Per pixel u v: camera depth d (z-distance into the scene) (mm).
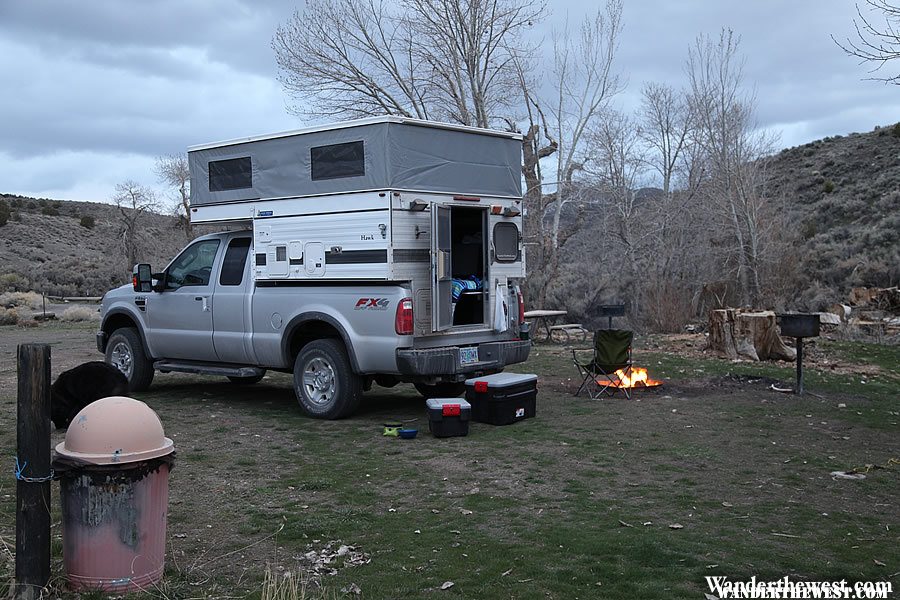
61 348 16359
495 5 18891
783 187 31938
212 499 5773
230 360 9438
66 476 3988
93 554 3973
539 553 4617
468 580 4227
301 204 8625
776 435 7770
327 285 8523
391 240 7973
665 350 14969
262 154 8930
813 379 11242
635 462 6766
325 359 8547
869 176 40125
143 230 48250
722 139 21656
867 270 26016
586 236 24000
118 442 3982
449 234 8344
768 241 21891
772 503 5602
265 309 8961
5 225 60719
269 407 9469
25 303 32125
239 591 4086
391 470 6551
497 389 8219
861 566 4410
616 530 5027
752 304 21484
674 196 23344
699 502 5629
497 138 9094
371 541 4867
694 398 9781
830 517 5281
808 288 23438
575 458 6906
